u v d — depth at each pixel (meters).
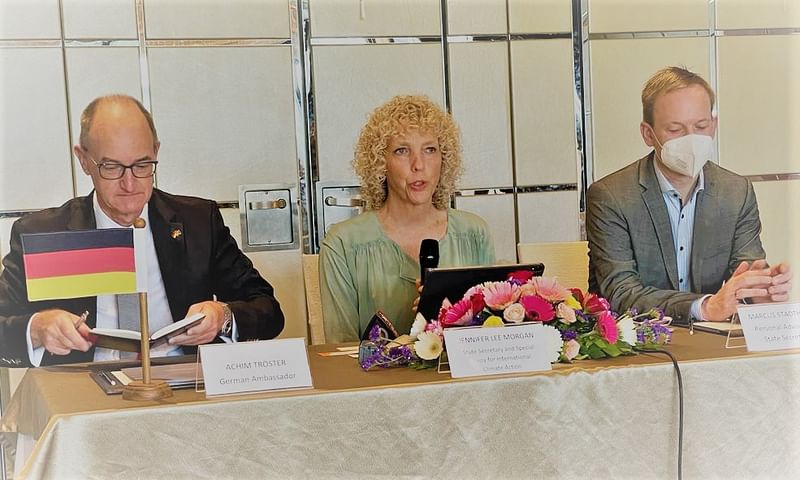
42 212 3.74
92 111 3.77
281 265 4.15
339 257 3.59
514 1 4.32
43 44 3.87
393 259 3.64
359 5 4.17
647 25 4.40
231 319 3.42
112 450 2.04
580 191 4.42
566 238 4.43
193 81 4.03
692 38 4.43
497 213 4.37
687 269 4.29
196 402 2.11
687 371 2.36
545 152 4.39
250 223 4.11
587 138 4.39
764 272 3.65
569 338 2.42
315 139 4.16
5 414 2.70
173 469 2.08
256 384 2.21
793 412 2.44
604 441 2.32
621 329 2.49
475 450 2.25
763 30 4.46
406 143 3.68
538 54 4.35
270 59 4.10
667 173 4.29
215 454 2.10
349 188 4.20
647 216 4.25
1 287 3.59
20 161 3.86
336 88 4.17
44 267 2.16
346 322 3.56
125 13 3.95
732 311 3.61
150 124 3.85
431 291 2.49
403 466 2.22
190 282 3.82
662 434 2.36
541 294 2.46
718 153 4.41
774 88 4.47
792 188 4.47
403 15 4.23
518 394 2.27
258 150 4.11
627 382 2.33
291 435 2.15
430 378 2.31
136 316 3.69
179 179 4.03
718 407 2.39
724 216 4.29
